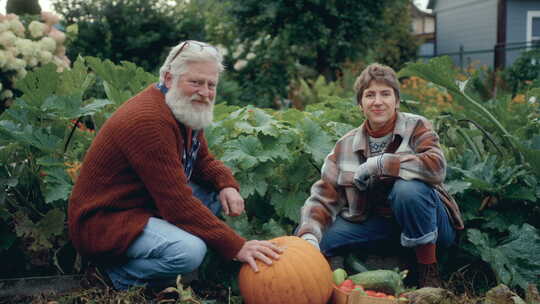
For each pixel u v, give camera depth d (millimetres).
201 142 2836
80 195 2496
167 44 10414
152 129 2377
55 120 3191
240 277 2484
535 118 4008
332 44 11172
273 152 3059
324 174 2908
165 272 2461
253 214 3262
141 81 3893
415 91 7348
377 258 2994
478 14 19188
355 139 2877
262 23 11125
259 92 10555
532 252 2898
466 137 3719
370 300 2322
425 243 2680
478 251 3002
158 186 2398
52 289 2820
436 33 22891
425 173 2607
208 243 2447
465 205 3191
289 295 2342
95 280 2686
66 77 3703
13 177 2895
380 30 11844
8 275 3029
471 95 3943
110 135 2422
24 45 5234
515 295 2473
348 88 9961
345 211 2938
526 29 17203
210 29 11500
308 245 2500
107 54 9664
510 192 3121
